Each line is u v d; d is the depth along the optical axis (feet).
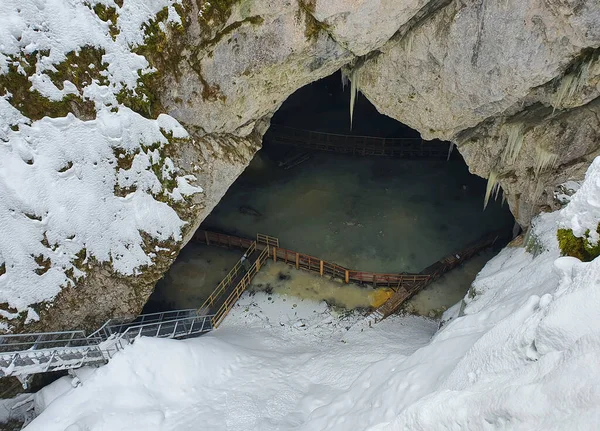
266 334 45.96
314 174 67.05
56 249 33.32
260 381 36.04
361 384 30.58
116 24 31.73
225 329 47.11
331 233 58.03
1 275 31.48
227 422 31.65
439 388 22.07
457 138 43.24
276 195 63.72
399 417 19.56
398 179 66.03
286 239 57.21
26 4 29.35
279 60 35.35
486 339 21.42
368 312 48.29
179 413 32.65
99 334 38.45
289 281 52.03
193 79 34.78
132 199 35.86
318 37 34.42
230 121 39.11
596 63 30.17
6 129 30.19
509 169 41.24
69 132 32.27
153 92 34.37
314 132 70.49
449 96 37.88
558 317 16.74
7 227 31.14
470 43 32.83
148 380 34.12
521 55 31.58
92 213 34.27
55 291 34.04
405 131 73.51
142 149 35.17
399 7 31.86
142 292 38.86
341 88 83.05
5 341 32.63
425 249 55.62
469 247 54.08
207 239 56.24
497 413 15.06
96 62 31.94
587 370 13.23
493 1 29.91
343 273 51.16
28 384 39.09
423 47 35.14
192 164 37.86
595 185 20.76
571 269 19.86
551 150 36.83
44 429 30.94
